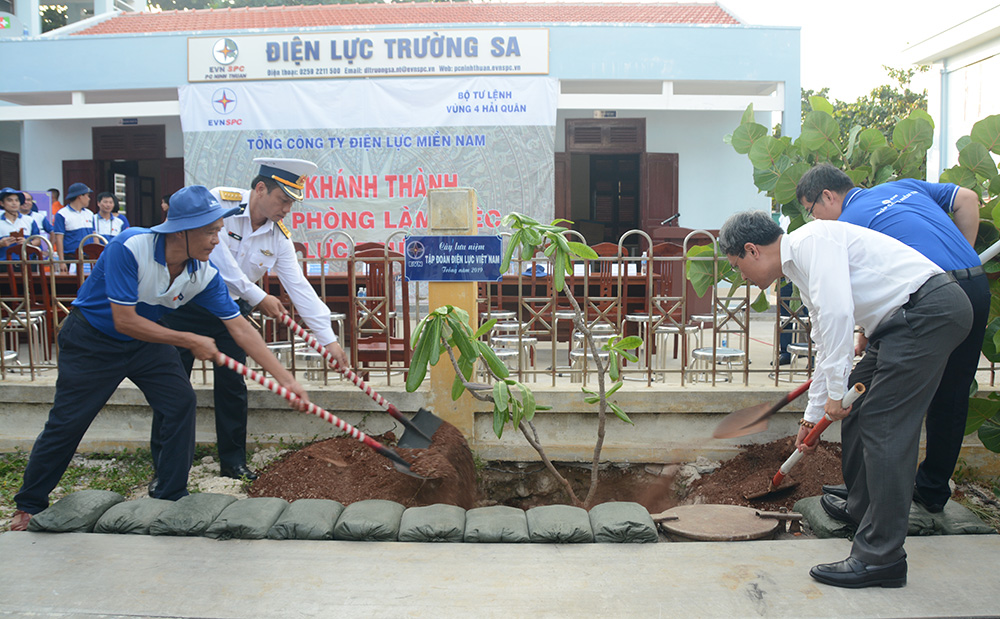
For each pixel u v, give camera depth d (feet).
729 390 14.12
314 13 43.80
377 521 10.08
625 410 14.25
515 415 11.19
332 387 14.44
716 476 13.64
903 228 9.66
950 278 8.37
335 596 8.50
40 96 38.63
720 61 35.37
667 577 8.95
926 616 8.03
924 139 13.75
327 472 12.92
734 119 39.11
